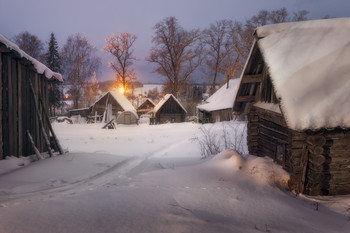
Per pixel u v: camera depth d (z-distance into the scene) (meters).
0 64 6.52
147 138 19.03
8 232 2.64
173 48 43.28
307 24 7.24
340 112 5.26
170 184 5.45
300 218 3.93
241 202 4.42
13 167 6.62
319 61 6.18
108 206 3.72
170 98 38.19
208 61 47.38
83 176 6.62
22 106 7.83
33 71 8.76
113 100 36.47
